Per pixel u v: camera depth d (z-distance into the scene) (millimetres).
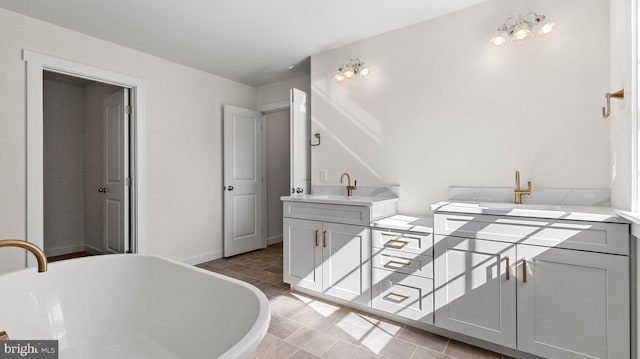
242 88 4391
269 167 4867
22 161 2539
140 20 2652
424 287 2123
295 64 3674
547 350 1706
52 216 4098
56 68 2719
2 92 2447
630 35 1551
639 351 1465
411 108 2744
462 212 1958
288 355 1896
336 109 3209
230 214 4102
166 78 3529
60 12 2512
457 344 2012
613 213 1602
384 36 2896
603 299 1574
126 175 3355
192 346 1615
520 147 2273
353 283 2465
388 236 2285
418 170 2707
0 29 2436
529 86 2242
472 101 2457
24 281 1628
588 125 2055
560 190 2125
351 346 1992
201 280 1646
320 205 2650
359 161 3053
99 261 1882
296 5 2434
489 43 2381
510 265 1808
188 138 3738
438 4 2436
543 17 2090
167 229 3535
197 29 2816
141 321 1847
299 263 2793
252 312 1333
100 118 4035
